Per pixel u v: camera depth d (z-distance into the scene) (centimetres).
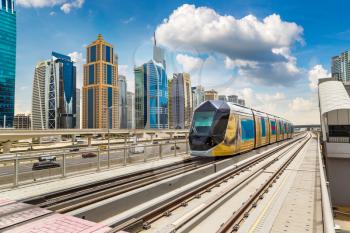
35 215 507
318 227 560
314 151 2388
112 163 1230
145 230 559
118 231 451
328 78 3662
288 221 596
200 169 1128
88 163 1113
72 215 557
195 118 1470
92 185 873
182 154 1734
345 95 2883
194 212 612
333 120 2895
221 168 1330
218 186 963
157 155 1527
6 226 450
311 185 950
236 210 670
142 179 995
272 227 562
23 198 682
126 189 834
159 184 850
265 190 857
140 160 1388
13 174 796
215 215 653
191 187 830
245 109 1856
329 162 2461
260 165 1477
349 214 1766
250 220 596
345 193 2383
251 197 739
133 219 555
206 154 1391
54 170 966
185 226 545
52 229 439
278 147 2638
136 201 738
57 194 750
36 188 795
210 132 1400
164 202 696
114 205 661
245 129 1747
